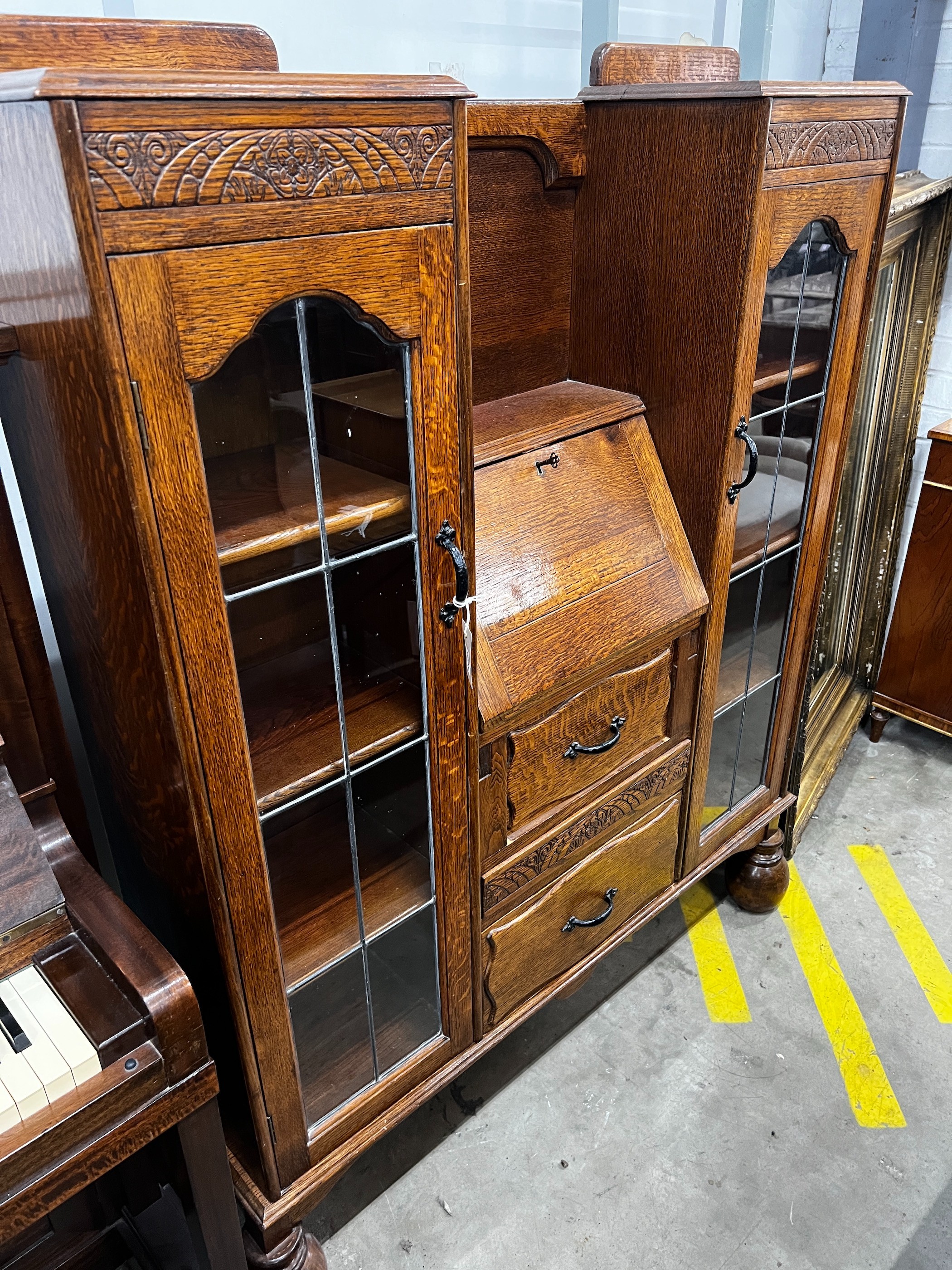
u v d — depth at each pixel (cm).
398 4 134
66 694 131
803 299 125
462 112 78
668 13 178
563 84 163
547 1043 159
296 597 89
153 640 77
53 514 89
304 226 71
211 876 87
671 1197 133
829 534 155
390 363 83
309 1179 112
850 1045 157
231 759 84
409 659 99
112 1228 127
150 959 81
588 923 134
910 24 198
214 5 116
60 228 62
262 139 67
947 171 209
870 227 130
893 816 215
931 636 222
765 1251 126
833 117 113
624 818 139
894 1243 127
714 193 112
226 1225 96
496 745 112
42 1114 74
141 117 61
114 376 65
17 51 77
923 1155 139
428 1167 139
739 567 137
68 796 108
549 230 128
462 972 121
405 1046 120
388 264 78
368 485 87
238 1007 95
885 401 209
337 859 105
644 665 129
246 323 71
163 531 72
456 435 90
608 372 135
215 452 77
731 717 155
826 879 195
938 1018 163
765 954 177
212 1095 85
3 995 81
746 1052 156
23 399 84
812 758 216
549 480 120
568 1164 138
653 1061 155
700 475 128
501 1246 128
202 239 66
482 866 118
